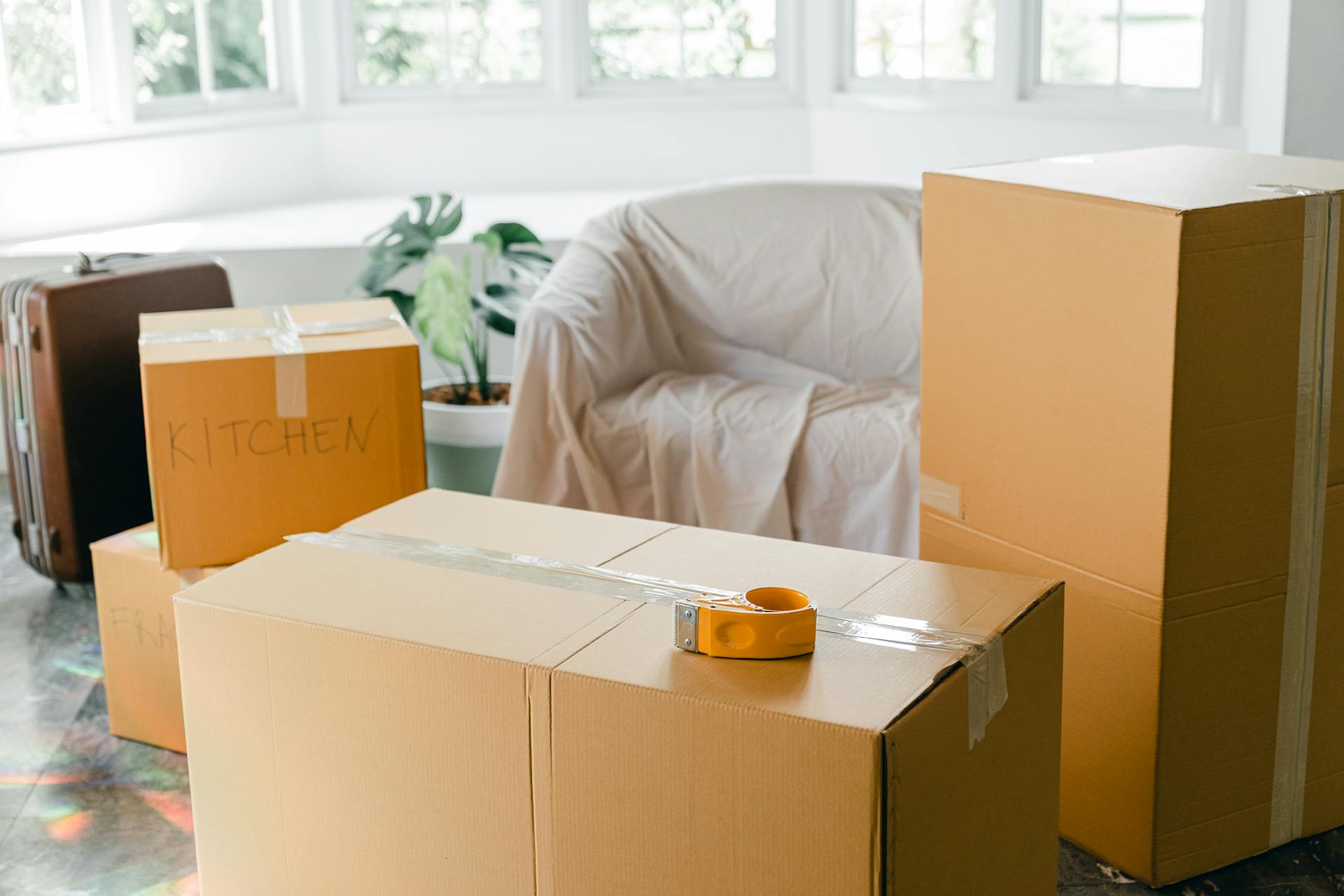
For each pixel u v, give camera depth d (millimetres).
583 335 2773
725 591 1400
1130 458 1673
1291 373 1688
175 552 2113
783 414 2691
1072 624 1809
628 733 1188
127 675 2246
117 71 3938
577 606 1370
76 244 3756
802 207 3021
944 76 4098
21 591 2904
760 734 1126
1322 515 1767
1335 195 1660
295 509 2152
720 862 1173
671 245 3059
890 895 1119
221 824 1465
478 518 1640
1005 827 1339
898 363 2971
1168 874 1787
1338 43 3273
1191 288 1581
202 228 3957
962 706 1214
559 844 1252
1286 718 1824
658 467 2707
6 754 2229
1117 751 1783
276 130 4277
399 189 4422
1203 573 1693
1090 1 3764
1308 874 1825
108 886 1863
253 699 1396
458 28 4367
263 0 4270
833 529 2617
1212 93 3555
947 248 1893
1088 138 3750
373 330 2244
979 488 1915
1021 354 1801
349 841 1376
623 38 4387
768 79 4410
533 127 4398
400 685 1297
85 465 2771
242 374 2074
